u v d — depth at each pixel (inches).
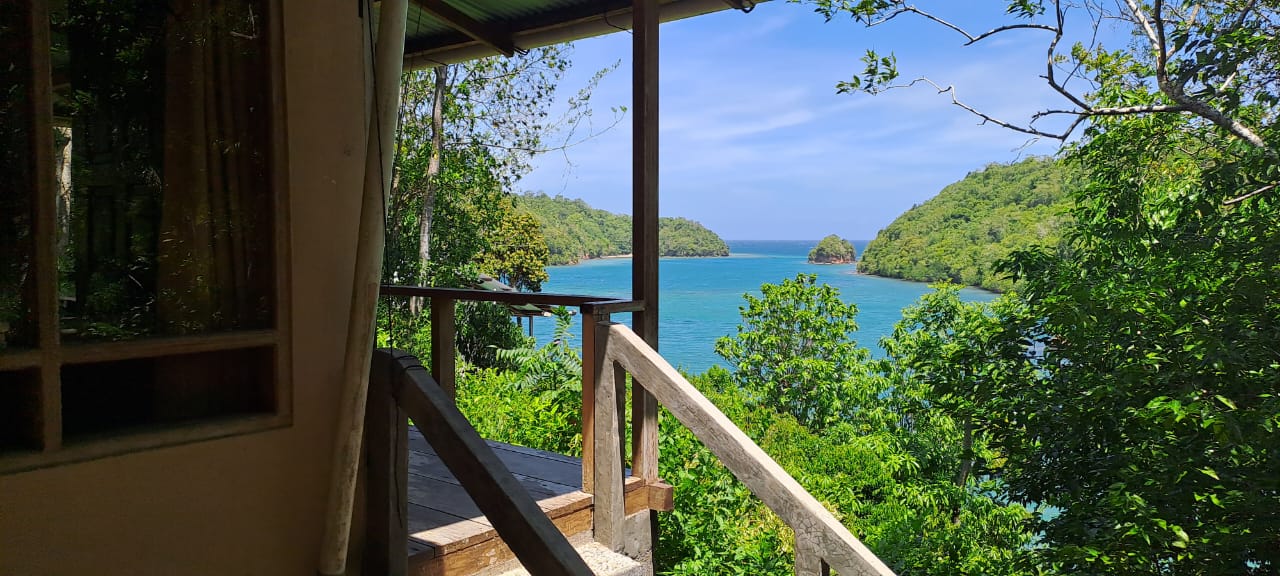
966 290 1582.2
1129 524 236.1
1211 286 258.5
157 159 78.2
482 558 111.9
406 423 97.2
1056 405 291.4
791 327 913.5
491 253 1204.5
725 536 232.4
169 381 81.1
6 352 65.6
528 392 374.3
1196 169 331.0
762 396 885.2
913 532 510.6
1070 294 281.3
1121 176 336.8
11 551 66.1
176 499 76.0
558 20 203.8
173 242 78.9
